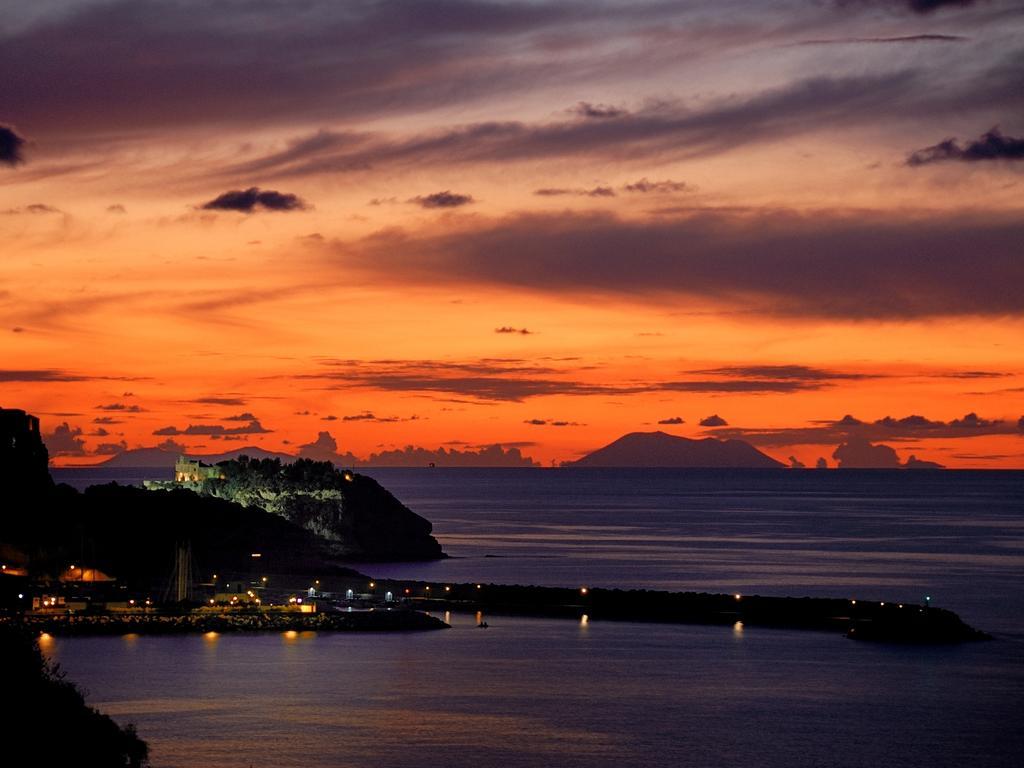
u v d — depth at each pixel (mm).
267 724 155750
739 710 165000
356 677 182750
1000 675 188750
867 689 178250
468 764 140500
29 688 126125
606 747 147375
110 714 159875
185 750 144375
